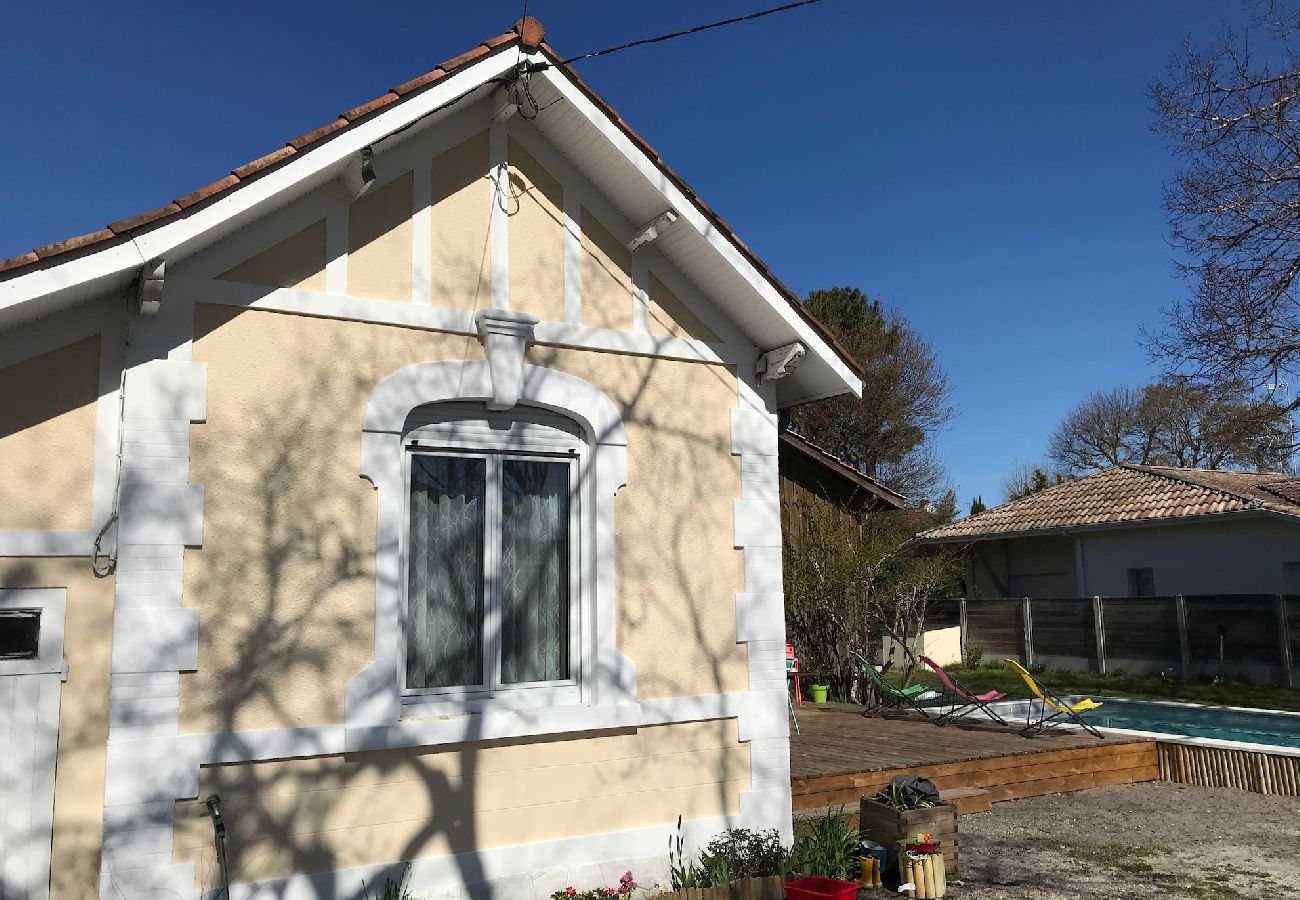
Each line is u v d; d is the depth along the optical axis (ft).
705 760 22.62
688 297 24.23
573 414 22.13
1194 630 62.75
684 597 22.95
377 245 20.15
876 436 115.34
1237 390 53.57
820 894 19.19
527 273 21.88
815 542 54.08
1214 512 66.44
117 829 16.30
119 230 15.81
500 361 20.99
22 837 15.88
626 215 23.49
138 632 16.88
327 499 18.95
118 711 16.55
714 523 23.76
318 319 19.35
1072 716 41.14
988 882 23.44
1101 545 76.84
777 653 23.95
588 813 20.88
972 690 60.18
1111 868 24.62
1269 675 58.54
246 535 18.06
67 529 16.70
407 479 20.38
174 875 16.62
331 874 17.95
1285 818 29.76
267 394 18.62
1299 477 87.71
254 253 18.80
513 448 21.62
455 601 20.59
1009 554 85.76
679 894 19.21
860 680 52.24
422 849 18.92
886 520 104.12
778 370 24.58
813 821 26.32
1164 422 142.10
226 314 18.45
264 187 17.24
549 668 21.52
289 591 18.31
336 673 18.57
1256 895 22.50
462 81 19.45
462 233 21.17
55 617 16.53
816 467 55.67
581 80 20.79
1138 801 32.24
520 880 19.76
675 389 23.73
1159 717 48.44
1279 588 64.44
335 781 18.30
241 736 17.40
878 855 22.97
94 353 17.35
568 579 21.95
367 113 18.20
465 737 19.44
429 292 20.57
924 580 57.11
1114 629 67.36
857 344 114.21
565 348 22.24
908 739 36.68
